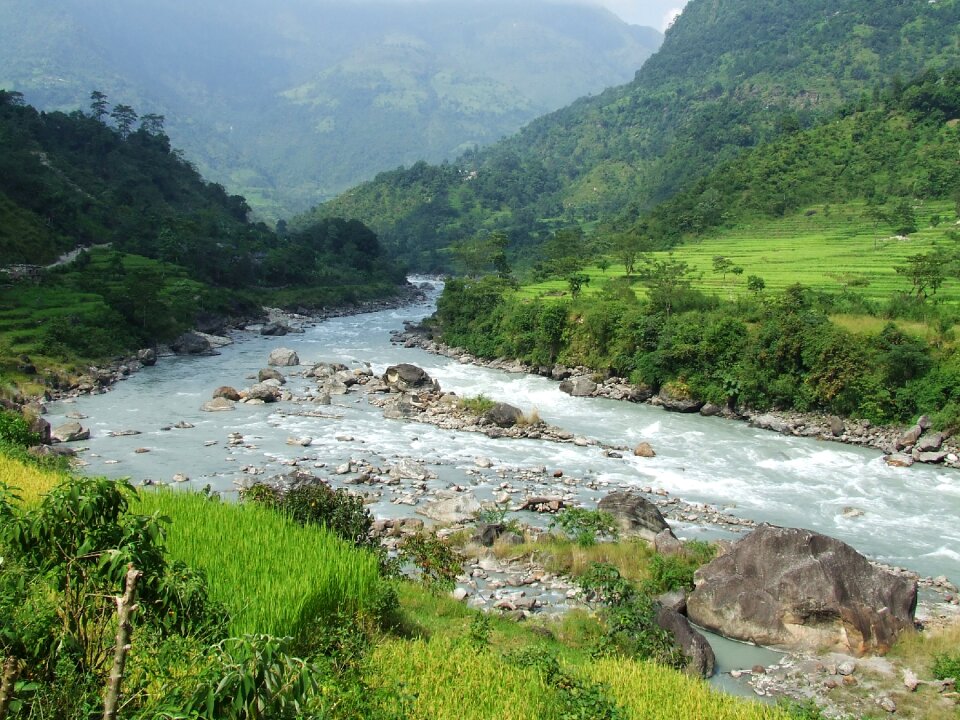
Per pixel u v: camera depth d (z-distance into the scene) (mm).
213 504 24625
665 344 73062
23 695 9445
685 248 143875
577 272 132625
